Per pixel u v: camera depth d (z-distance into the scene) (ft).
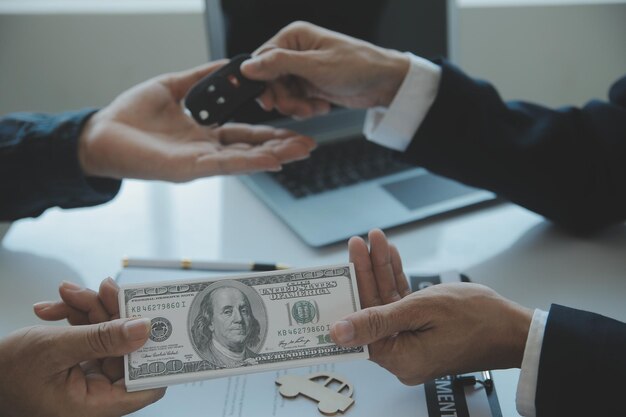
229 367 2.27
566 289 2.98
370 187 3.64
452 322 2.28
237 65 3.21
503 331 2.31
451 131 3.27
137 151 3.20
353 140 4.05
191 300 2.37
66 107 5.37
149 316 2.33
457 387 2.42
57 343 2.15
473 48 5.71
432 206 3.50
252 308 2.37
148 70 5.33
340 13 4.00
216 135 3.47
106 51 5.22
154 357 2.27
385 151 3.95
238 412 2.34
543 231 3.39
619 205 3.33
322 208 3.48
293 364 2.29
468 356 2.31
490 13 5.58
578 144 3.38
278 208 3.49
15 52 5.14
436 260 3.18
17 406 2.23
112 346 2.15
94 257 3.25
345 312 2.39
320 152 3.93
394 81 3.33
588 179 3.33
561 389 2.23
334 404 2.34
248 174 3.52
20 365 2.18
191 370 2.26
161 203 3.66
